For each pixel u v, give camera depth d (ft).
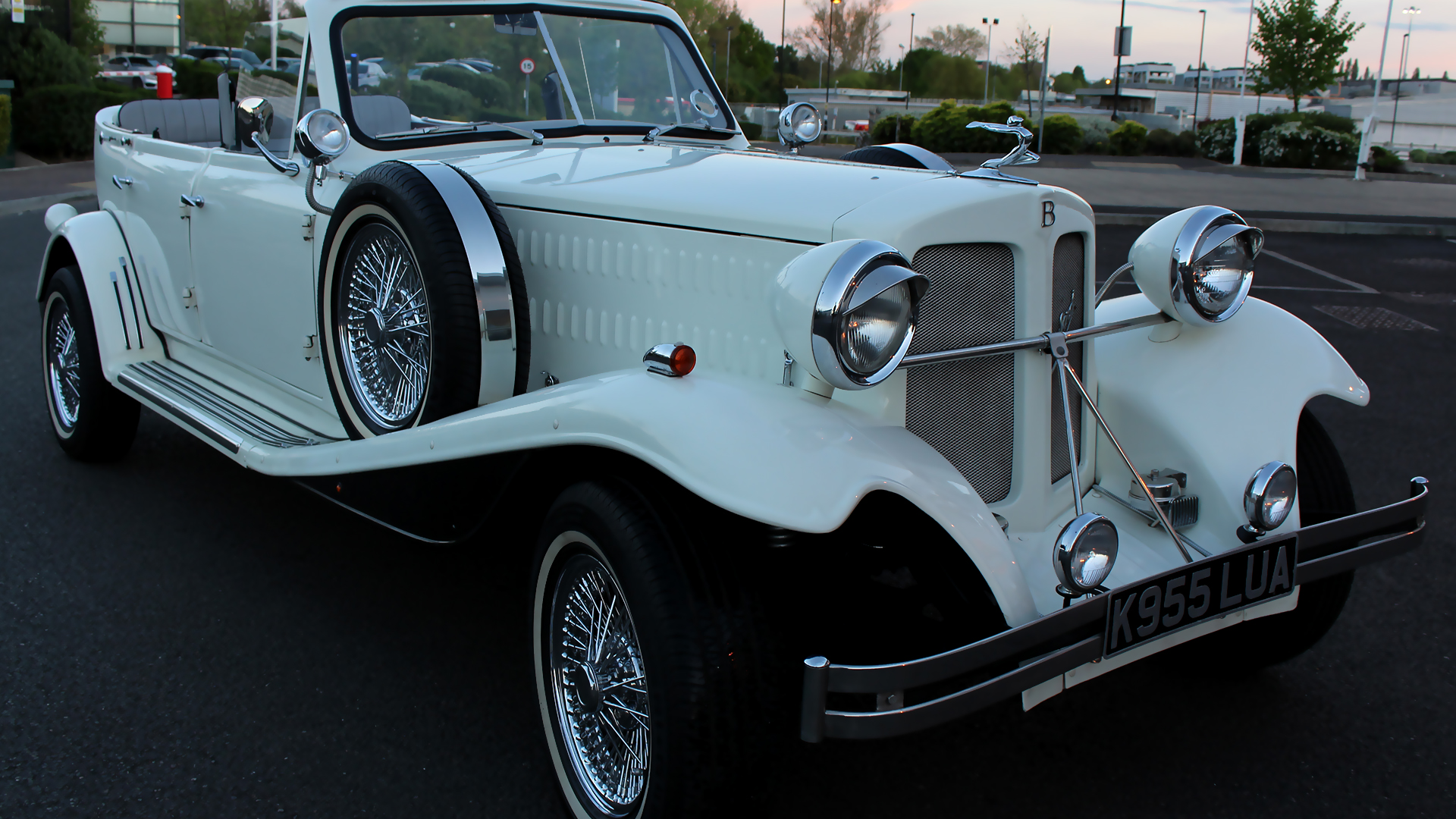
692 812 6.56
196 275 13.10
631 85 12.46
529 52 11.82
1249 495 8.03
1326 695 9.62
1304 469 9.27
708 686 6.40
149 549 12.25
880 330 6.66
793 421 6.66
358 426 10.04
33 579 11.39
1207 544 8.51
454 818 7.79
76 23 76.33
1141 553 8.37
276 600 11.10
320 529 12.98
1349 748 8.78
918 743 8.88
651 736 6.65
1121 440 9.15
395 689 9.50
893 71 251.80
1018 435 8.22
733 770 6.49
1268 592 7.66
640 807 6.93
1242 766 8.54
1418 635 10.70
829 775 8.42
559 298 9.47
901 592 7.98
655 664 6.51
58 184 46.85
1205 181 64.69
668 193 8.62
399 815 7.80
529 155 10.87
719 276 8.14
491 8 11.64
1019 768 8.52
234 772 8.25
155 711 9.05
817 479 6.29
